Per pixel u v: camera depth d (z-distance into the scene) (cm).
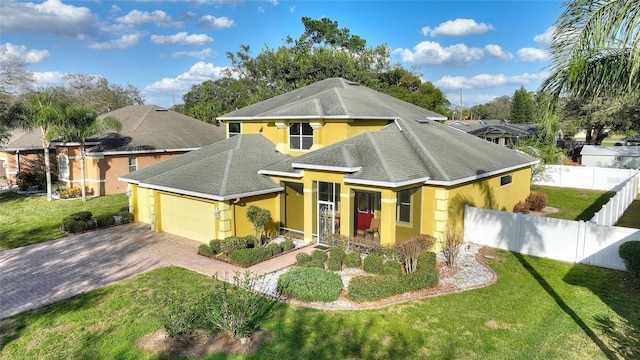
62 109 2642
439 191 1581
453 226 1662
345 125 1988
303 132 2156
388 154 1678
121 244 1819
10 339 1002
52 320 1096
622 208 2236
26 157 3488
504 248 1658
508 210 2195
